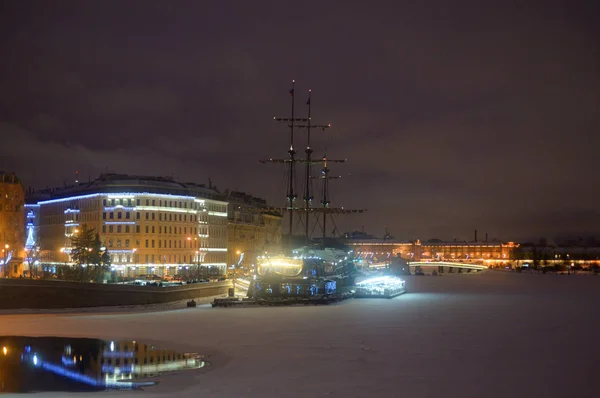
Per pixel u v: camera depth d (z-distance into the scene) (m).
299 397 44.44
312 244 168.62
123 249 192.38
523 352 60.44
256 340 67.88
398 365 54.38
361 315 92.94
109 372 53.69
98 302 115.25
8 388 48.47
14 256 182.62
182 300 127.94
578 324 82.38
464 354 59.31
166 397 45.00
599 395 44.59
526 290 171.00
